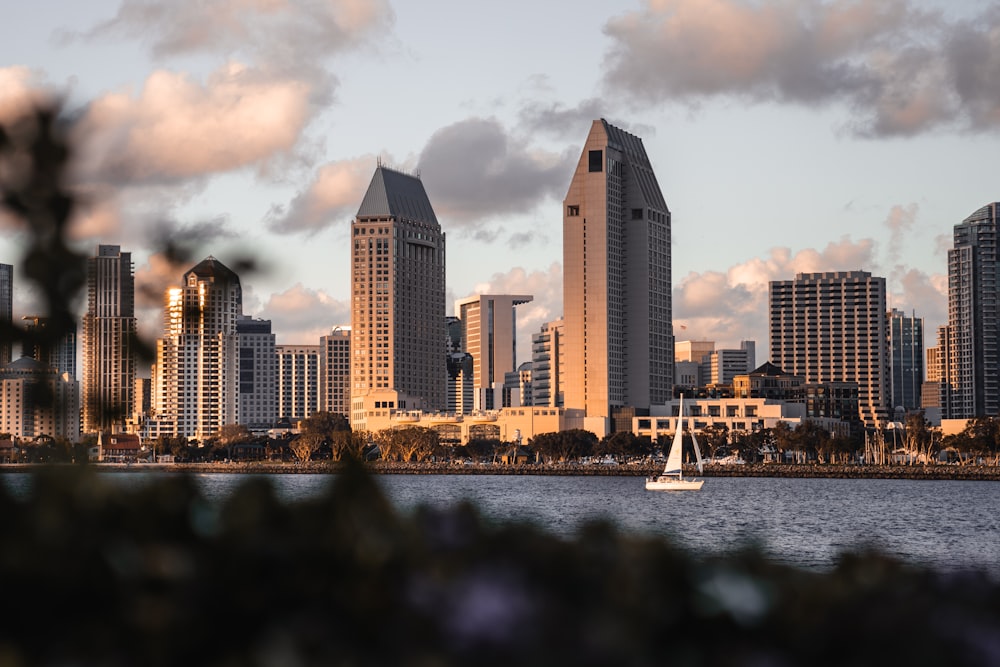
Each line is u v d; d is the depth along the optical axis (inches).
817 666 956.6
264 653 848.9
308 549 917.2
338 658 853.2
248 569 901.8
